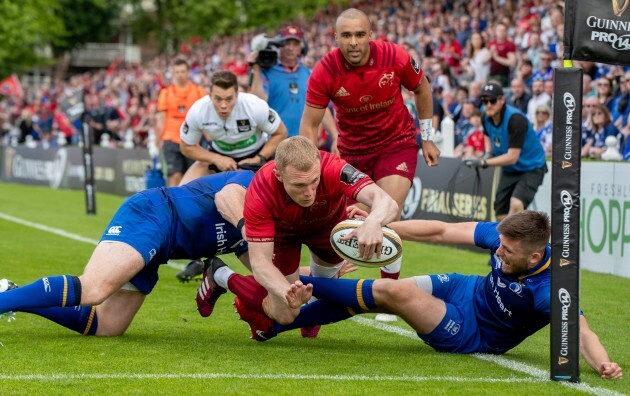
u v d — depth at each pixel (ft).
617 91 85.66
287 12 251.80
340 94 51.37
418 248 84.99
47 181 170.30
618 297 59.31
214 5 267.39
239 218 42.06
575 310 35.55
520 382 35.88
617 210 68.59
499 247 38.65
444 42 123.75
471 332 41.09
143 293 44.52
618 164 68.18
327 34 162.40
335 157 39.22
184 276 62.39
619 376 36.58
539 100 94.32
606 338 46.70
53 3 263.08
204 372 37.17
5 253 76.02
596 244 71.41
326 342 44.34
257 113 60.59
